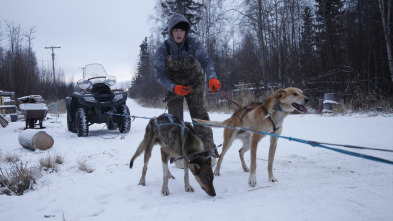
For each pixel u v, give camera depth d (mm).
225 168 4781
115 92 9000
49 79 33844
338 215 2600
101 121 9031
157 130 3949
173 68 4703
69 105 9391
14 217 2973
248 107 4305
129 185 3975
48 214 3027
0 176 4141
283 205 2920
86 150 6438
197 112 5039
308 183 3689
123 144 7121
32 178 4117
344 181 3678
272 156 3949
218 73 20234
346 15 16734
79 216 2965
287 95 3863
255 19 16656
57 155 5367
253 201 3109
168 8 23125
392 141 5773
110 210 3080
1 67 24531
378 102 11195
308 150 5660
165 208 3029
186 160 3707
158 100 25781
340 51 15602
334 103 11633
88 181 4180
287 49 17312
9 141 7766
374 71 14766
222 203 3113
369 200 2910
